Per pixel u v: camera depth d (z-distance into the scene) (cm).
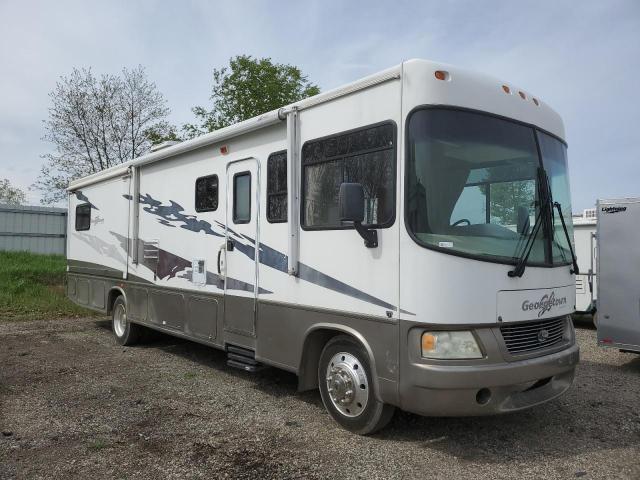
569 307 462
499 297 390
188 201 641
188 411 498
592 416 492
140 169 751
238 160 561
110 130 2242
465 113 407
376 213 409
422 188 385
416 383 374
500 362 383
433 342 374
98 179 868
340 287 437
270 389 570
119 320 819
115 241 815
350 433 438
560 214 457
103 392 559
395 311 391
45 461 388
